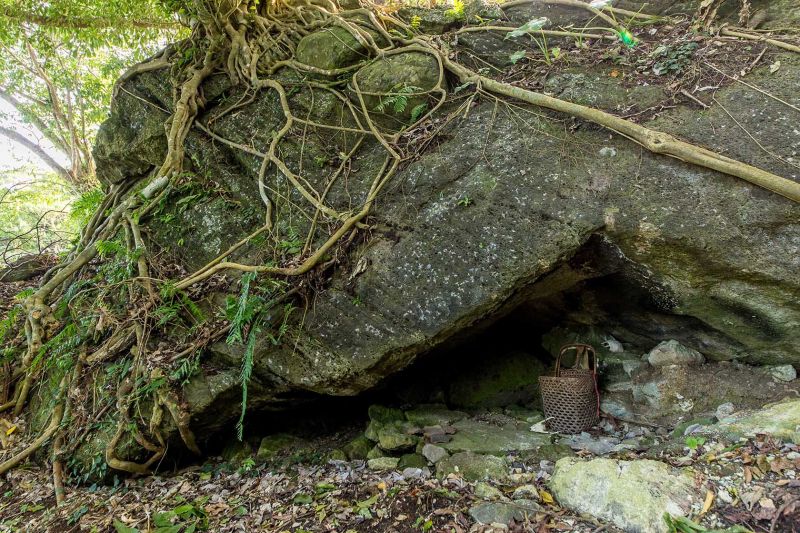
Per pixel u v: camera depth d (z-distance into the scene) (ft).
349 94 11.56
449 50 11.21
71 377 11.00
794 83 7.94
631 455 7.87
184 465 10.80
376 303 9.20
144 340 10.34
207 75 13.42
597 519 6.39
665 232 7.75
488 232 8.68
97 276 12.13
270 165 11.43
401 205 9.55
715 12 9.42
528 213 8.49
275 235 10.61
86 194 15.96
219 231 11.47
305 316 9.57
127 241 11.95
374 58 11.84
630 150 8.32
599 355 10.66
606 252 8.47
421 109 10.65
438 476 8.09
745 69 8.43
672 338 9.78
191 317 10.58
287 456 10.16
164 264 11.52
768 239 7.37
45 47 19.90
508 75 10.40
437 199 9.27
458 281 8.71
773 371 8.80
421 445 9.07
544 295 9.73
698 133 8.05
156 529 7.53
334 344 9.29
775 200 7.29
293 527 7.33
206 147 12.52
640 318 9.74
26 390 12.17
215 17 12.91
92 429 10.21
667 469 6.76
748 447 6.96
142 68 14.33
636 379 10.00
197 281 10.44
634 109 8.71
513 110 9.55
